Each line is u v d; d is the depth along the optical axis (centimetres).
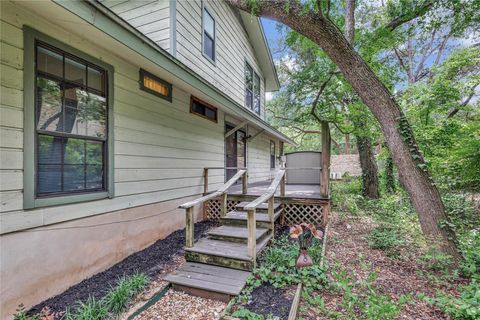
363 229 488
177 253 386
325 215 499
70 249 279
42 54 258
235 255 309
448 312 221
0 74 220
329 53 380
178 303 255
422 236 352
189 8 561
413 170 347
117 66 348
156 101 430
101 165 328
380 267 324
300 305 239
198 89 439
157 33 504
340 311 229
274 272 296
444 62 665
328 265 321
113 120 341
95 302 238
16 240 230
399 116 358
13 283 226
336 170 1591
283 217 525
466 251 322
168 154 462
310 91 859
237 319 215
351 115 736
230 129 756
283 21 392
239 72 859
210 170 620
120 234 352
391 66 719
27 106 239
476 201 600
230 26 789
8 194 224
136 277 283
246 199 545
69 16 241
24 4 230
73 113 290
